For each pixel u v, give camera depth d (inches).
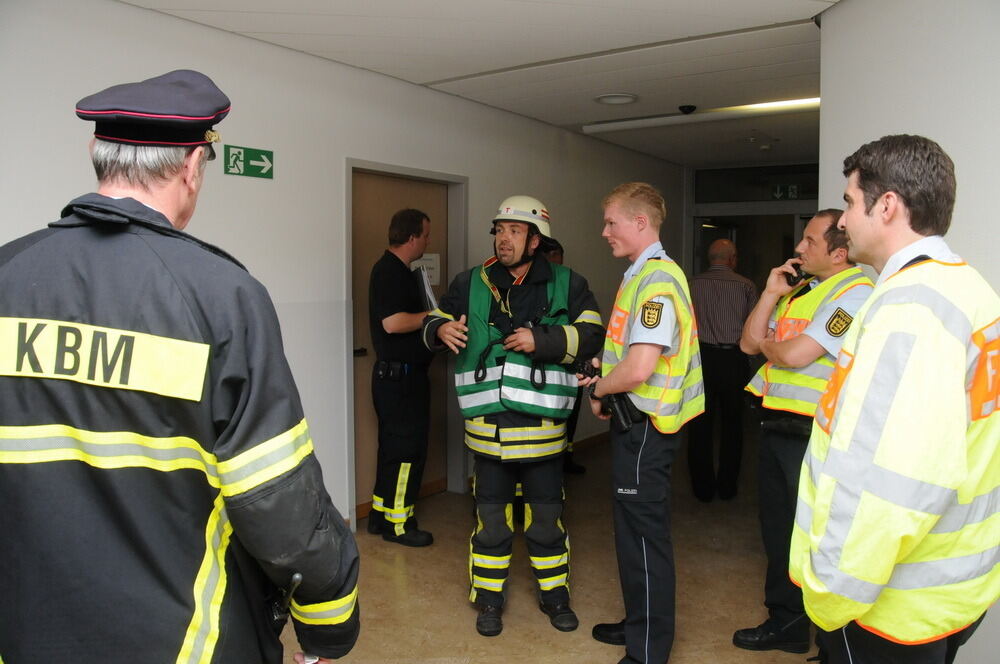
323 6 117.5
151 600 40.5
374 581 135.0
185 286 40.8
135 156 42.7
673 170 300.5
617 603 127.4
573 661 107.6
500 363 112.9
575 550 152.6
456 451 189.5
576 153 231.6
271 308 44.1
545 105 191.6
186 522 41.3
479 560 118.1
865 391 49.7
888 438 47.9
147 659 40.3
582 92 177.2
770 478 108.7
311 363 148.3
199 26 125.5
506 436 112.6
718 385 184.1
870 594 48.4
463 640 113.8
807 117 206.2
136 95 42.0
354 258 161.8
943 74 93.7
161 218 43.2
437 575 137.8
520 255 114.5
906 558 51.9
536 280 115.4
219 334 40.7
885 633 52.6
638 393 98.3
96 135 43.5
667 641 100.3
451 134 179.9
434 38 134.8
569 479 205.5
